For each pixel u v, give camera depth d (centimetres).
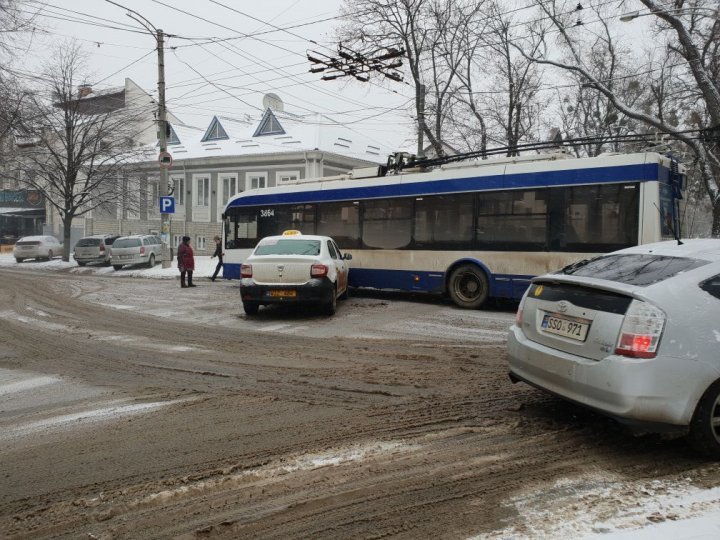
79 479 379
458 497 344
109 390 606
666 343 377
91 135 2942
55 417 515
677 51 1933
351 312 1212
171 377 661
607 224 1068
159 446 436
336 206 1477
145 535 308
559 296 454
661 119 2220
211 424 488
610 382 386
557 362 433
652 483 360
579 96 2653
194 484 367
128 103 3850
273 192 1612
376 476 375
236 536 305
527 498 341
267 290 1077
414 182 1332
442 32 2366
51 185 3047
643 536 292
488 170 1219
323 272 1082
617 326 394
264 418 502
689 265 420
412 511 328
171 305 1357
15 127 2162
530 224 1158
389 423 483
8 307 1336
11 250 4562
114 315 1196
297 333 970
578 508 327
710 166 1959
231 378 653
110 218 4072
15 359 767
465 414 504
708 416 381
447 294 1281
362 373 671
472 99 2561
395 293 1577
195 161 3600
